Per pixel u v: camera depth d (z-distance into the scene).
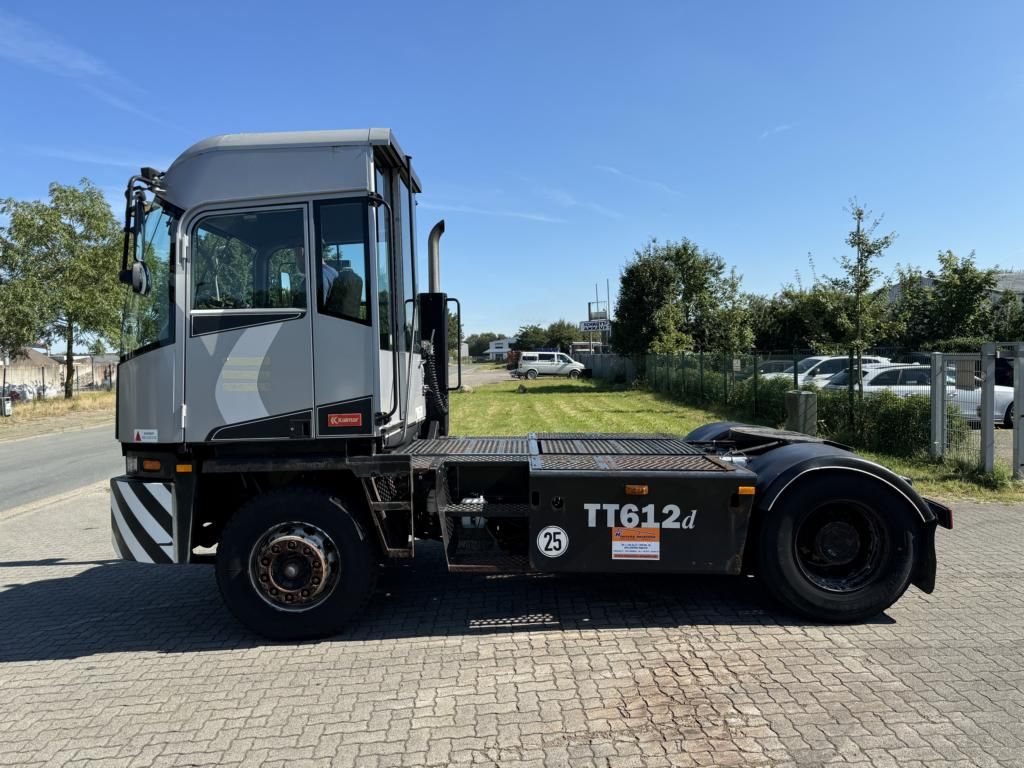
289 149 4.24
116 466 13.70
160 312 4.24
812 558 4.51
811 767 2.83
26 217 30.77
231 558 4.26
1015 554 5.79
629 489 4.30
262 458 4.32
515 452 4.95
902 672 3.68
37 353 59.00
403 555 4.32
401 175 4.93
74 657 4.21
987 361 8.60
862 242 12.05
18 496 10.72
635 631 4.34
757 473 4.56
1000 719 3.18
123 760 3.04
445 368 5.95
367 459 4.26
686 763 2.89
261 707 3.49
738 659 3.89
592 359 43.97
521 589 5.18
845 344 12.54
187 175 4.25
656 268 31.59
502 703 3.45
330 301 4.25
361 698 3.54
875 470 4.33
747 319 29.84
